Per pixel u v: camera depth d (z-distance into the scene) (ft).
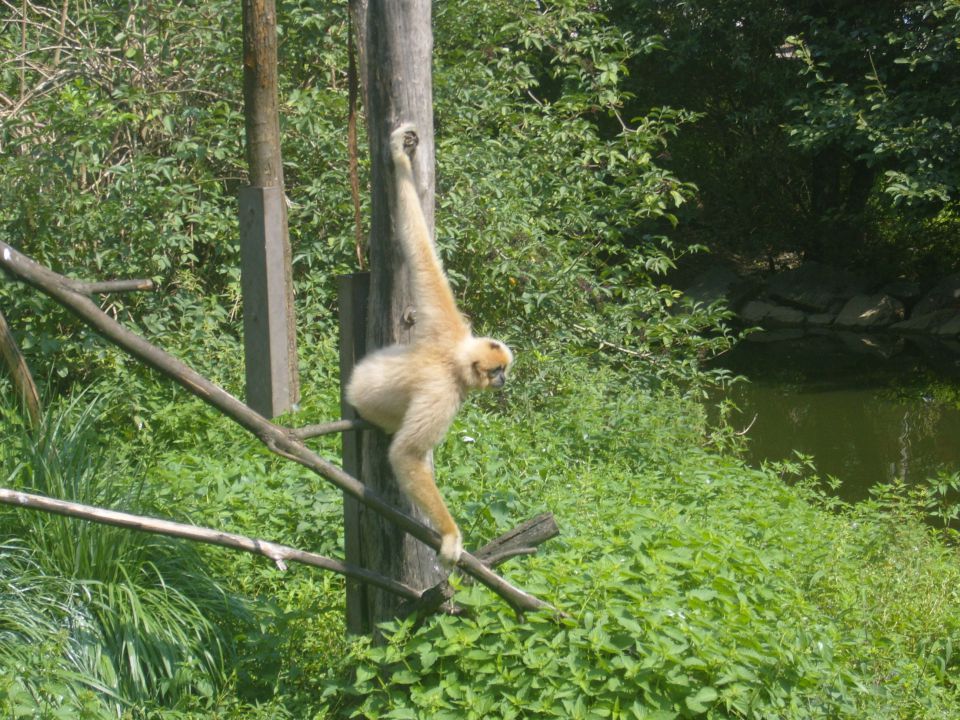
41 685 17.08
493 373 16.81
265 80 28.25
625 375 40.88
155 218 36.42
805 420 54.44
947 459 47.32
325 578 22.48
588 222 43.37
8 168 34.04
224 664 19.70
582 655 17.49
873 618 24.20
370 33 17.04
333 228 40.22
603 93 45.55
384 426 16.97
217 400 15.15
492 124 47.93
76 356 34.53
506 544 18.01
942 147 58.44
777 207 86.17
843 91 62.95
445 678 17.66
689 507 27.30
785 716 18.37
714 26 72.69
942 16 57.88
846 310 74.59
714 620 18.80
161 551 21.59
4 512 21.03
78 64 39.81
